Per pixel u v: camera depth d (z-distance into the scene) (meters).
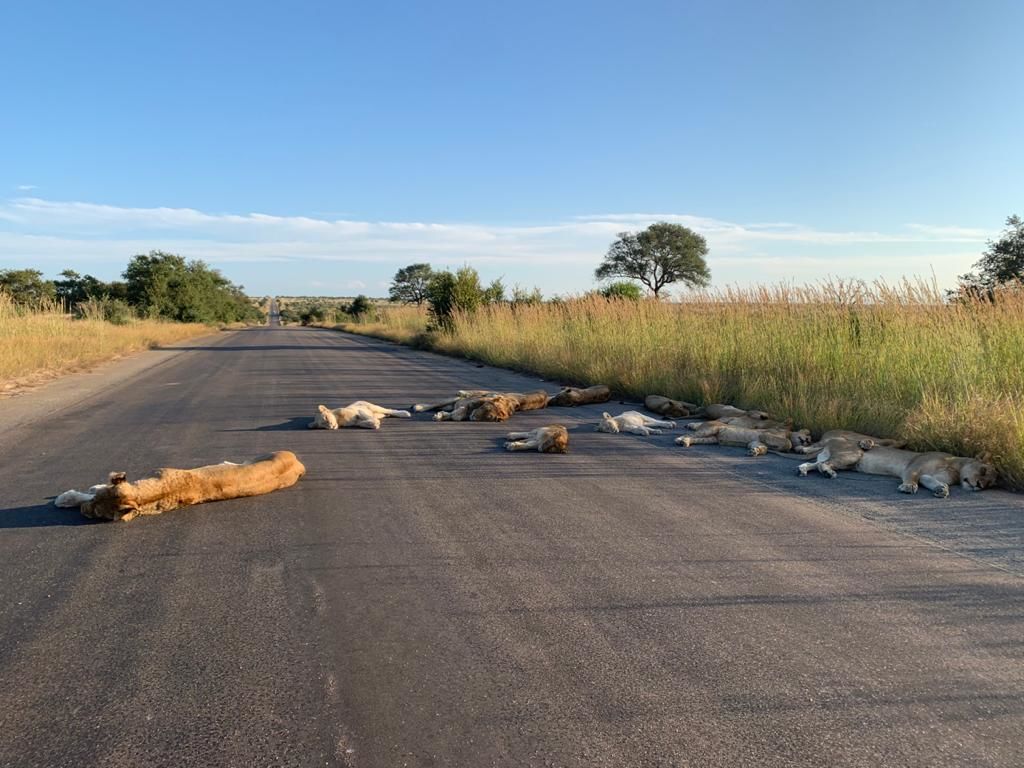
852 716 3.07
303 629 3.87
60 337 22.88
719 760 2.76
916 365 10.12
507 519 5.84
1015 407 7.87
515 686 3.30
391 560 4.90
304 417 11.27
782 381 11.51
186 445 8.92
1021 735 2.94
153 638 3.76
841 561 4.93
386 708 3.11
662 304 18.62
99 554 4.99
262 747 2.84
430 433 9.82
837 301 12.75
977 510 6.18
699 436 9.09
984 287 12.15
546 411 11.95
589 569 4.76
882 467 7.36
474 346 25.36
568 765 2.73
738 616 4.06
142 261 62.81
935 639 3.79
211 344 36.03
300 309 159.88
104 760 2.76
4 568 4.73
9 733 2.94
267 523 5.69
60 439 9.33
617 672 3.43
